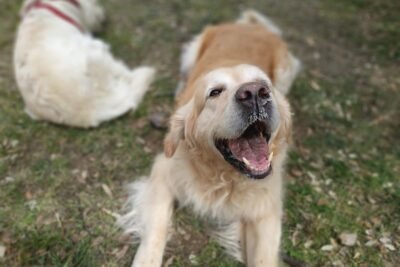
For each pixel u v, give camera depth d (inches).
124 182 28.5
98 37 42.3
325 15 47.4
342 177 29.5
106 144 31.1
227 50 31.9
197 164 24.9
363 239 25.7
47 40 32.7
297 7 48.5
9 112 33.4
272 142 23.8
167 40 42.3
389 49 42.7
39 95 31.2
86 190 27.8
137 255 23.4
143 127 32.8
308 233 25.9
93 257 24.0
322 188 28.8
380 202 28.0
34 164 29.2
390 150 32.1
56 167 29.1
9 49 40.4
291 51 41.7
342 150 31.8
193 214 27.0
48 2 36.7
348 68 40.1
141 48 41.3
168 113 34.0
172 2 47.9
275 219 25.0
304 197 28.0
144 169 29.5
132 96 34.4
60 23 35.6
